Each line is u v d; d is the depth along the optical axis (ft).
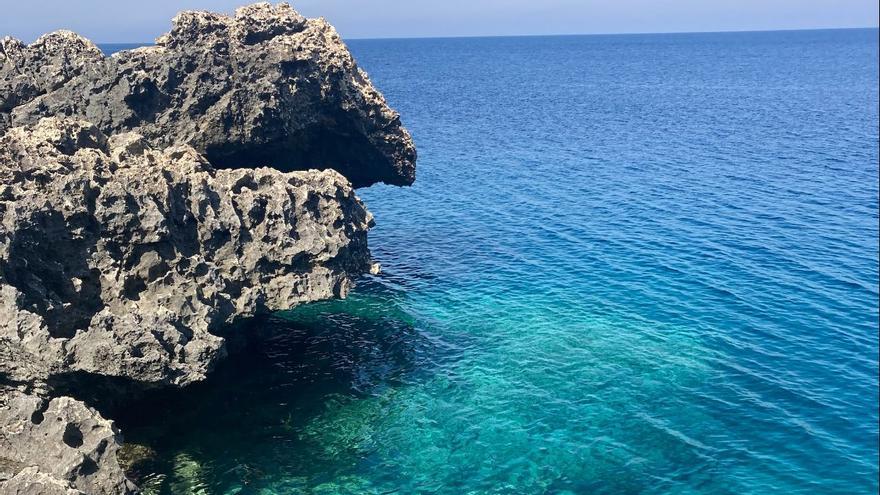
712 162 260.83
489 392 105.19
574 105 455.22
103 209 92.94
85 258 91.50
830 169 244.22
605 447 92.38
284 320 126.31
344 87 151.23
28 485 67.10
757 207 196.44
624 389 105.50
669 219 186.91
